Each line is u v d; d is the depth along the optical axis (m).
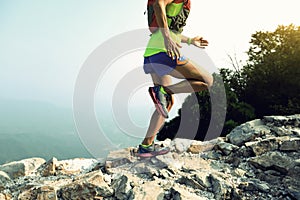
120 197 2.98
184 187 3.11
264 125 4.60
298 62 13.70
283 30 15.76
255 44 16.45
